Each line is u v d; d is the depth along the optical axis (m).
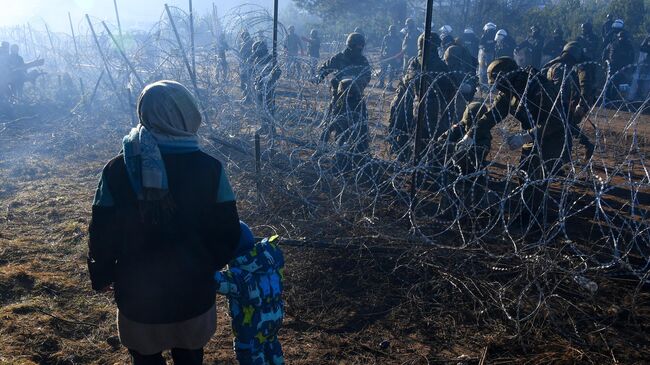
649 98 5.29
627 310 4.62
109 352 4.09
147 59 11.03
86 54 15.29
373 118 9.82
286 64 9.01
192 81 9.17
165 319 2.66
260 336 3.28
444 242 5.69
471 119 6.20
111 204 2.59
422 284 4.95
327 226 5.88
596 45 15.70
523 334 4.33
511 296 4.79
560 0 23.91
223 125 8.49
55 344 4.13
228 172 7.29
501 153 9.11
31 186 7.73
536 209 6.09
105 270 2.67
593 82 8.55
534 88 5.68
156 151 2.50
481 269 5.15
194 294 2.67
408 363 4.04
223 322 4.51
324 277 5.14
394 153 7.42
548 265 4.75
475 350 4.19
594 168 8.30
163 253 2.59
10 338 4.11
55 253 5.64
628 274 5.00
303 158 7.38
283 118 8.22
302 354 4.12
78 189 7.62
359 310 4.69
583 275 4.99
